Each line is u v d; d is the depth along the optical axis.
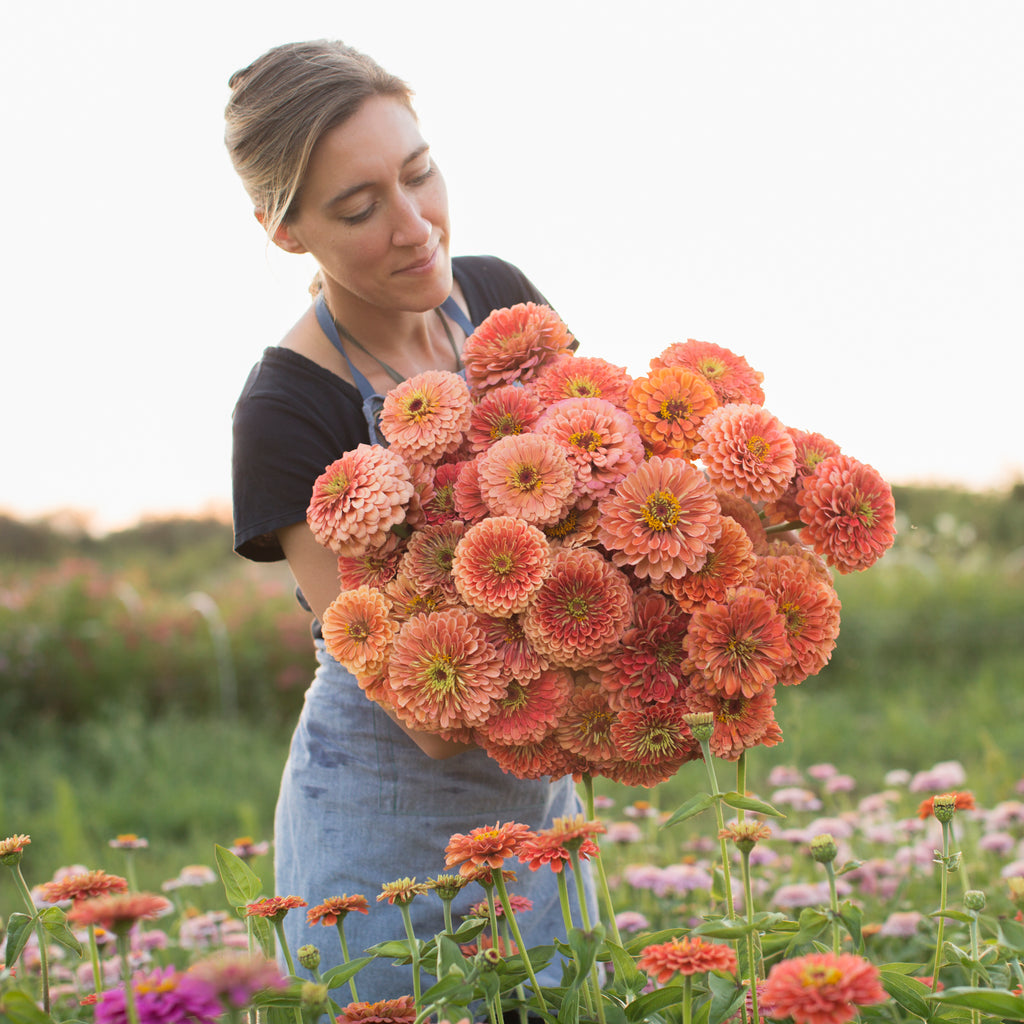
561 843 1.31
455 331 1.97
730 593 1.38
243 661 7.47
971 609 8.10
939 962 1.46
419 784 1.81
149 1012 1.04
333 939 1.84
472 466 1.49
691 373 1.50
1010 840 2.94
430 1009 1.27
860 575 9.25
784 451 1.43
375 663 1.46
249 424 1.73
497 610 1.39
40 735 6.67
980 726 5.86
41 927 1.52
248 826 3.88
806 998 1.02
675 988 1.40
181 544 20.80
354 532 1.44
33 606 7.71
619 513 1.41
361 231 1.61
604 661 1.43
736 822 1.40
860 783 4.96
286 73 1.60
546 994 1.51
